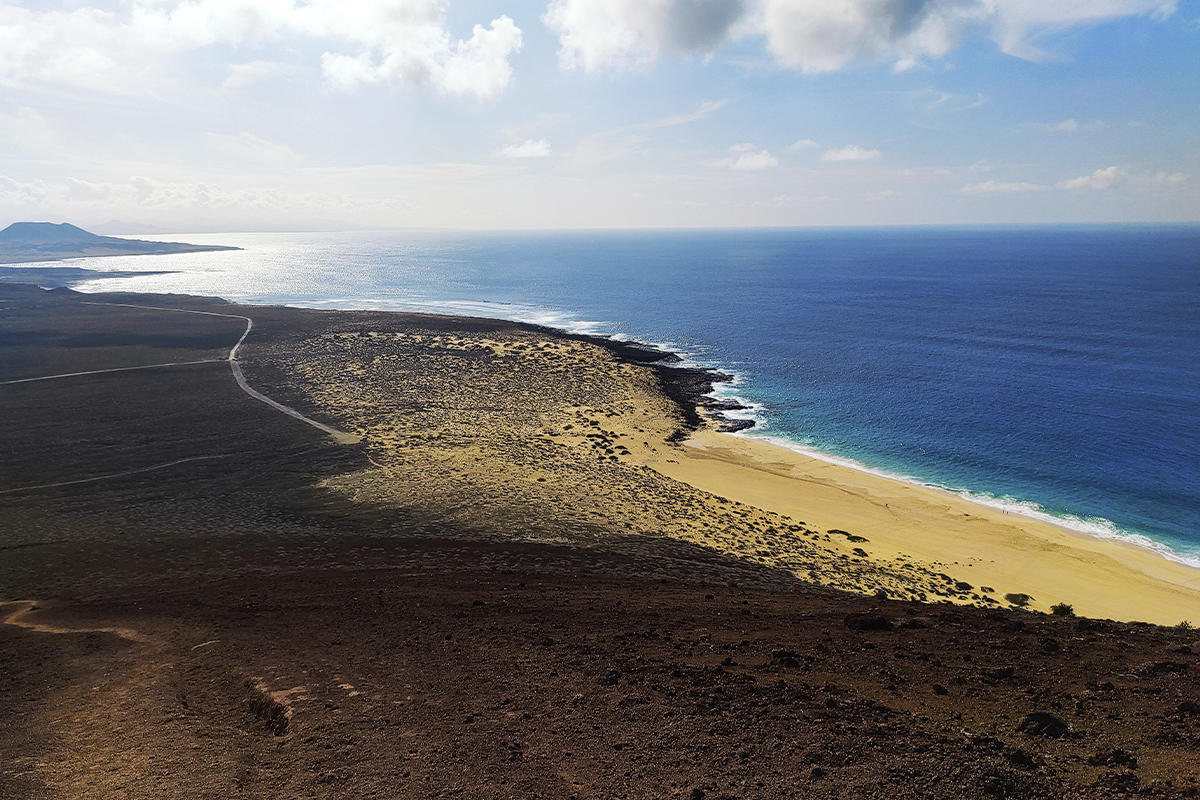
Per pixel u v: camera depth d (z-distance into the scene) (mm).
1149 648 14961
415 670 15125
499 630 17844
